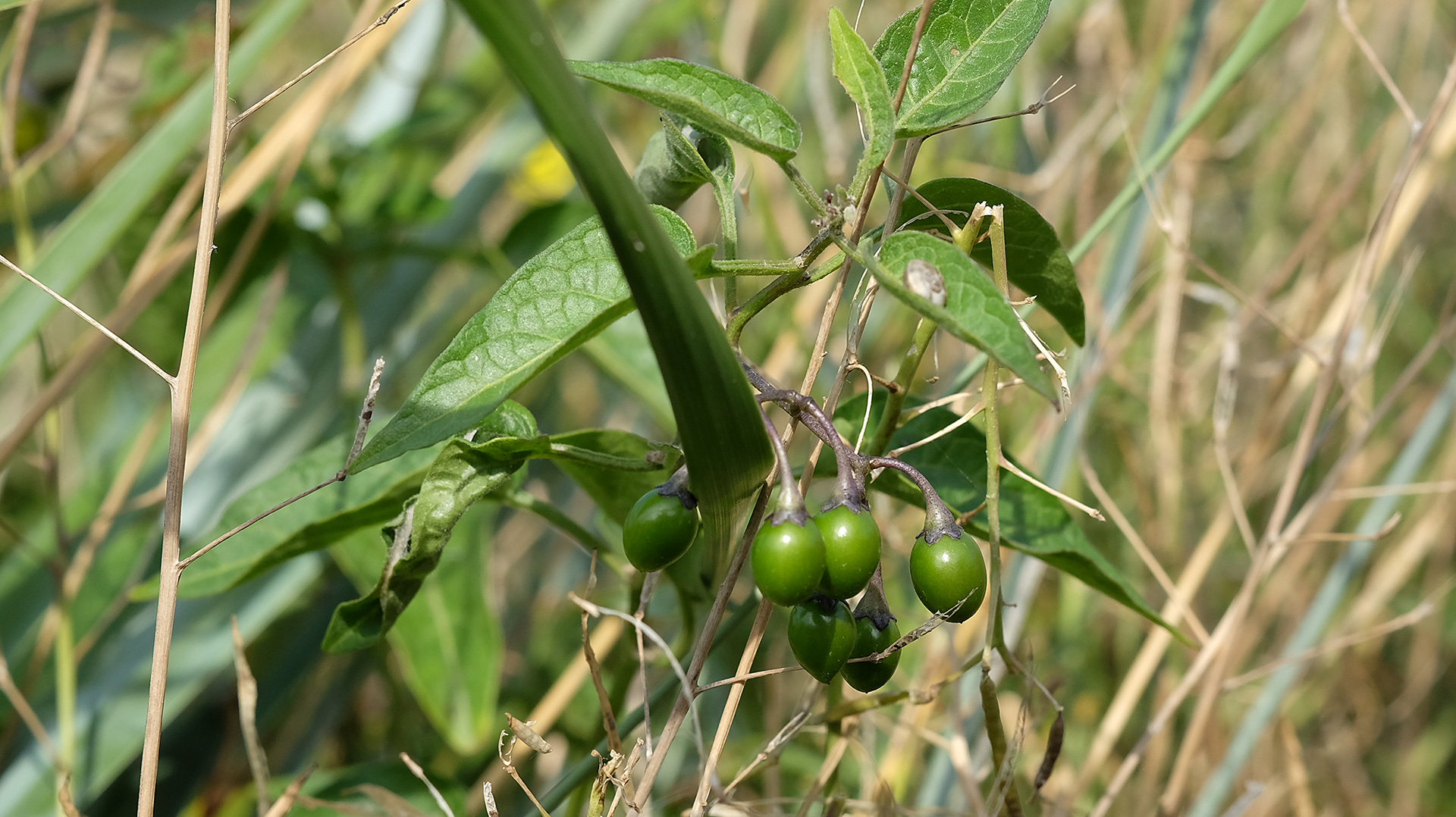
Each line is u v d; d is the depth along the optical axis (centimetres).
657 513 46
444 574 60
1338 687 87
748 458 46
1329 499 59
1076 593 74
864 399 52
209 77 59
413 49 88
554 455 48
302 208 78
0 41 80
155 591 54
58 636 60
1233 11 91
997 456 48
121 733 62
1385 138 78
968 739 59
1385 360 102
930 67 48
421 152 85
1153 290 82
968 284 44
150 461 74
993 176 77
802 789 62
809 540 45
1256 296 75
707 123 46
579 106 42
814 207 47
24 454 59
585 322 46
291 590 68
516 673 79
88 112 80
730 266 46
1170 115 66
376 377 47
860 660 47
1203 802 61
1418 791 86
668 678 53
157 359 78
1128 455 78
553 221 70
